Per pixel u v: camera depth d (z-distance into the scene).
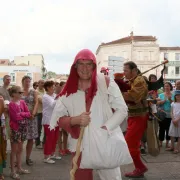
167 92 7.72
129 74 4.86
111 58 11.81
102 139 2.81
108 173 2.96
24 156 6.76
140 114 4.69
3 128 4.77
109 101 2.94
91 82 2.94
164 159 6.41
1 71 63.47
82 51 2.92
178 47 67.19
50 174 5.32
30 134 5.76
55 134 6.26
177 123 7.01
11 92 5.06
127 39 69.50
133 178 5.00
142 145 6.84
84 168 2.88
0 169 4.72
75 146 2.99
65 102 3.01
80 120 2.80
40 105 7.82
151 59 66.50
